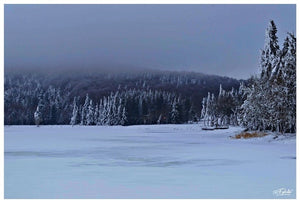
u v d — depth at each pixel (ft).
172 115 448.65
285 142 117.39
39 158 72.38
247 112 162.40
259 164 62.08
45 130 282.56
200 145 109.19
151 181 45.93
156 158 72.38
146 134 201.05
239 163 63.36
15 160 69.05
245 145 108.27
